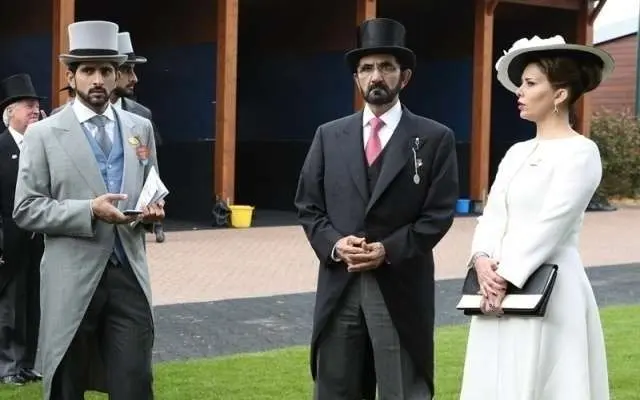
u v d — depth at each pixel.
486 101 22.11
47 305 5.00
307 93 21.97
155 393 6.58
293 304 10.36
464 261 14.34
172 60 19.56
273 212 21.89
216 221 18.20
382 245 4.73
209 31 18.73
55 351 4.93
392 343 4.80
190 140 19.17
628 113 29.94
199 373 7.19
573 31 24.17
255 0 22.36
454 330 9.07
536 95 4.25
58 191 4.98
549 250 4.12
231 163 18.44
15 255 6.91
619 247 16.50
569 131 4.29
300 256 14.37
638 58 33.66
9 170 6.91
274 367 7.42
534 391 4.12
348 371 4.93
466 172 22.98
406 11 23.81
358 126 4.93
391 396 4.82
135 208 5.05
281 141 22.53
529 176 4.21
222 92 18.36
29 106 7.00
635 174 27.70
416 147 4.83
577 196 4.11
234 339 8.56
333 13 21.30
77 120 5.05
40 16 17.30
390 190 4.79
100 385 5.20
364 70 4.84
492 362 4.23
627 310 10.31
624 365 7.68
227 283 11.71
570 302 4.16
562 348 4.15
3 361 6.95
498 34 25.45
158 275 12.14
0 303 6.95
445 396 6.68
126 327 5.04
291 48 22.25
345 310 4.86
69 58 4.99
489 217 4.32
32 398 6.46
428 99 23.98
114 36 5.07
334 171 4.90
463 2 23.06
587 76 4.25
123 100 7.16
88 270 4.93
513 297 4.13
